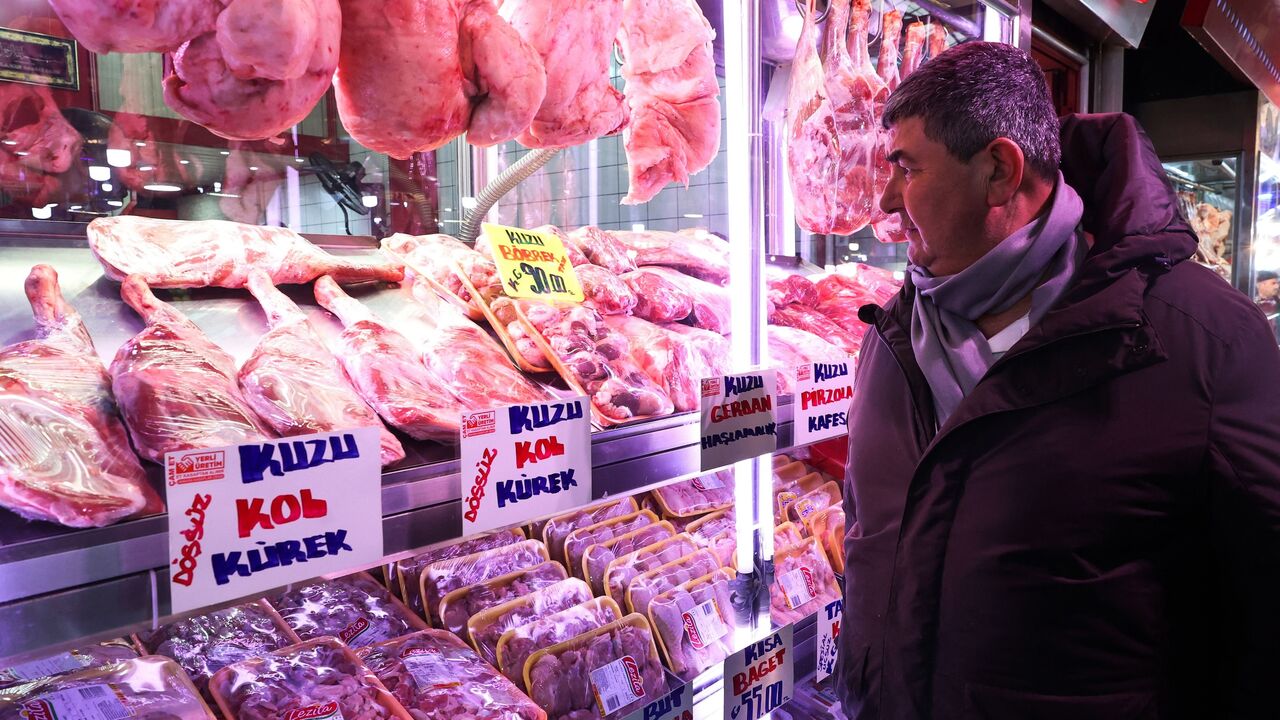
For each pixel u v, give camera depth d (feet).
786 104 6.57
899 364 4.28
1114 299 3.41
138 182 3.81
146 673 3.26
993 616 3.57
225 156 4.11
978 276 3.78
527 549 5.07
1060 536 3.42
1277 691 3.26
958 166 3.71
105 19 2.34
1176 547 3.42
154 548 2.38
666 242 6.13
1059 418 3.48
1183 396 3.31
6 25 3.36
